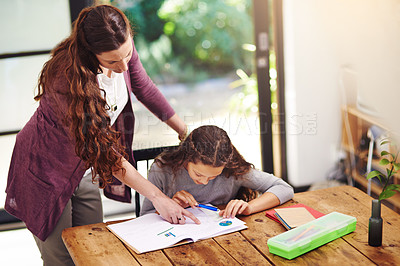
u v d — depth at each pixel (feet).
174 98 20.42
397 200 9.68
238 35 22.67
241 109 16.56
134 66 6.64
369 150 10.25
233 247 5.36
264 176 6.64
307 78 11.38
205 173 5.94
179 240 5.44
